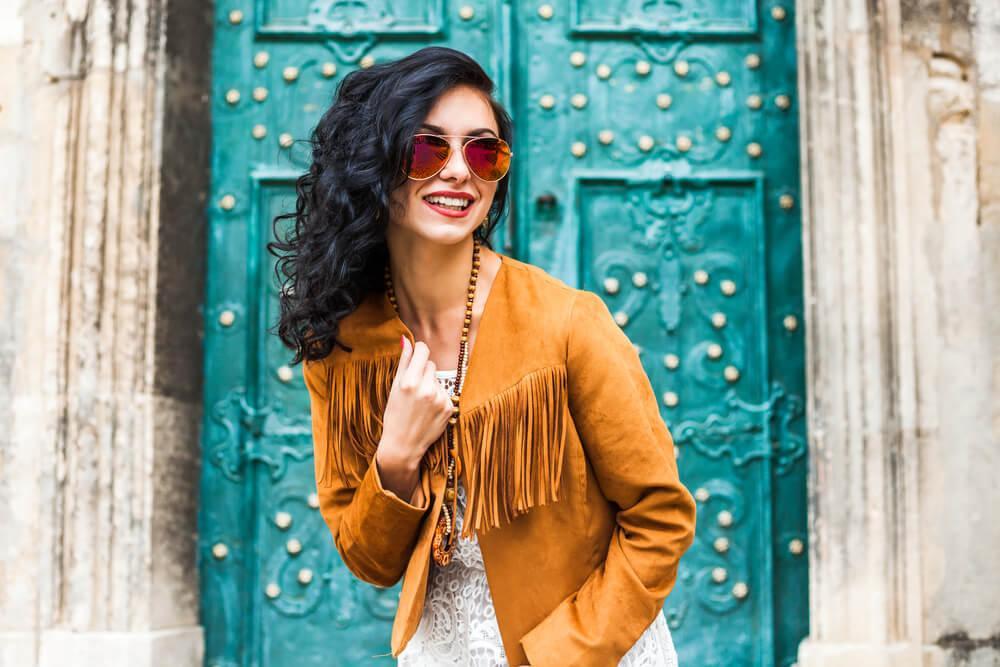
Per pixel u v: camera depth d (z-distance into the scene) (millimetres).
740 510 3373
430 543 1388
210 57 3641
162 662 3127
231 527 3420
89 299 3258
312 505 3430
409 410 1345
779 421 3414
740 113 3586
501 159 1375
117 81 3379
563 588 1401
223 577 3395
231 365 3504
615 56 3627
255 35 3650
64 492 3186
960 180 3291
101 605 3135
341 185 1370
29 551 3199
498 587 1407
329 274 1397
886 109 3299
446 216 1362
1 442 3256
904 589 3076
